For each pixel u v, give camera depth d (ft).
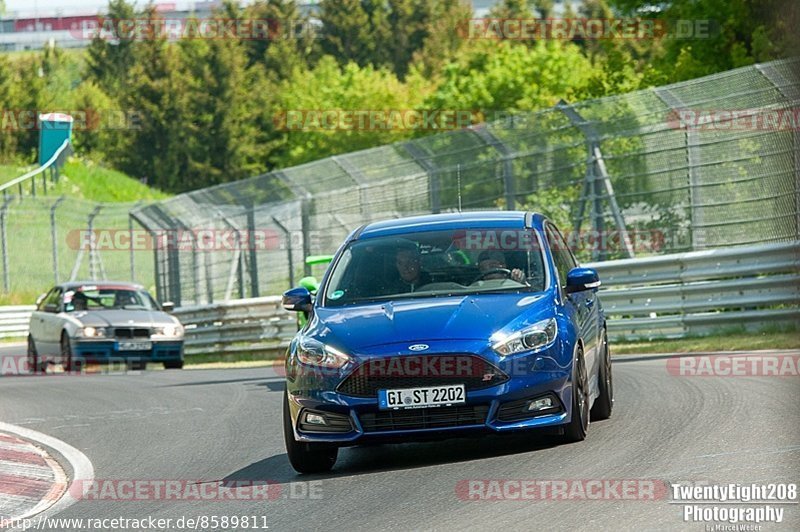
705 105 204.64
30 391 193.36
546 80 647.56
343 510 76.33
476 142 231.50
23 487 98.63
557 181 222.69
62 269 469.98
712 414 103.35
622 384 134.00
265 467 99.35
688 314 200.34
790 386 120.47
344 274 102.83
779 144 198.18
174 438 123.13
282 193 262.06
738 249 194.08
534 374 89.35
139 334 240.94
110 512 84.33
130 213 304.09
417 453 98.63
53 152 564.71
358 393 89.40
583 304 104.73
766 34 349.00
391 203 243.40
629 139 229.04
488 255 101.91
